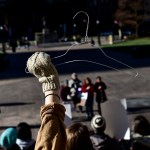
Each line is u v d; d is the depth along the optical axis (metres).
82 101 26.03
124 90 36.31
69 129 5.34
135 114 26.14
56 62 58.75
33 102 32.12
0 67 55.91
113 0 142.62
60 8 113.81
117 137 10.27
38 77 2.55
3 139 8.45
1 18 140.75
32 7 135.75
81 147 5.20
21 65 62.06
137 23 116.00
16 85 41.84
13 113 28.42
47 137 2.36
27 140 8.75
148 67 51.12
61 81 42.78
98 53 70.44
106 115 10.41
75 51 74.50
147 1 117.75
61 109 2.47
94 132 8.17
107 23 146.25
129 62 57.78
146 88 36.66
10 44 104.62
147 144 8.61
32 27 137.25
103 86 25.86
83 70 51.38
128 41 106.25
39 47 105.00
